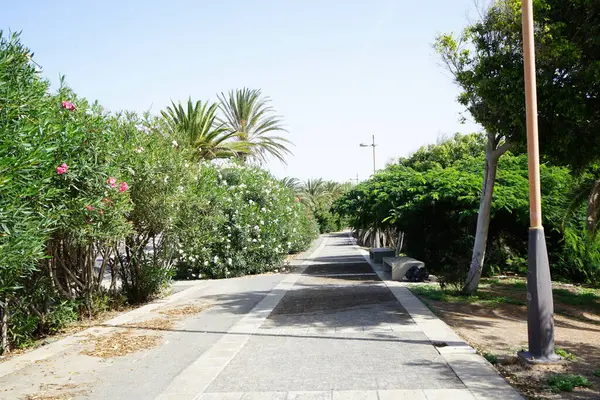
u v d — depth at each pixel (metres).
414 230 18.81
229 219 17.58
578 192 14.23
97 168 8.26
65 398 5.04
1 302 6.73
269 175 22.62
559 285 15.83
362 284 14.18
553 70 9.02
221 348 7.03
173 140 11.59
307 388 5.17
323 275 17.02
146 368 6.10
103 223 8.52
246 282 15.52
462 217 16.47
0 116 5.67
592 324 9.62
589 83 8.72
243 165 21.94
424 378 5.36
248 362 6.29
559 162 9.70
